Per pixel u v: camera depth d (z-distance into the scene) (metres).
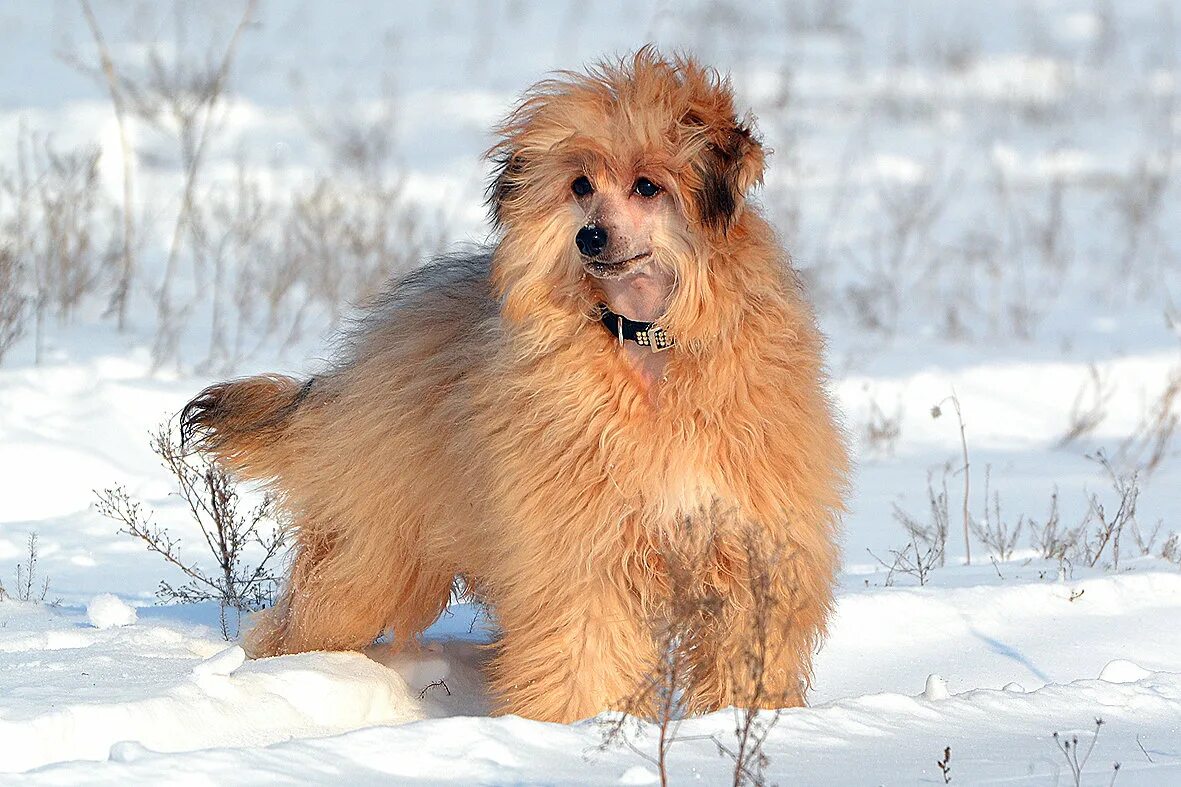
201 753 6.78
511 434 8.87
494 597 9.28
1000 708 8.26
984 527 14.57
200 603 12.30
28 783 6.36
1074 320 24.17
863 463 17.31
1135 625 10.84
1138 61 45.75
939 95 40.38
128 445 16.34
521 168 9.13
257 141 32.91
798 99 38.69
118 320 21.27
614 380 8.65
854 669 10.09
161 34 40.91
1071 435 18.25
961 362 20.97
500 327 9.18
